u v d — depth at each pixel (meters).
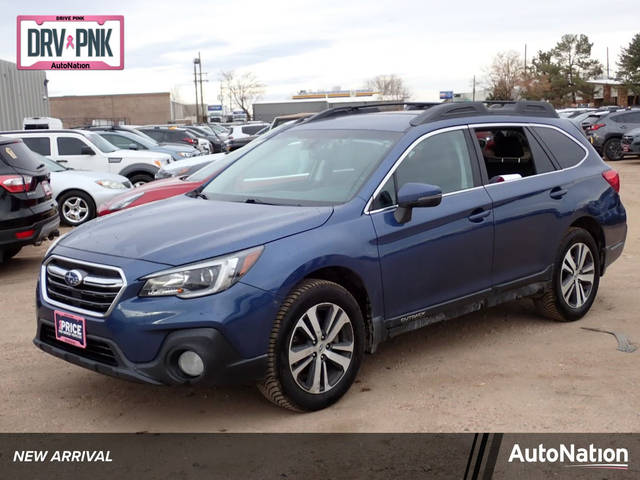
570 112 31.05
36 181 8.05
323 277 4.23
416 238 4.54
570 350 5.10
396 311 4.50
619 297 6.54
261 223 4.11
